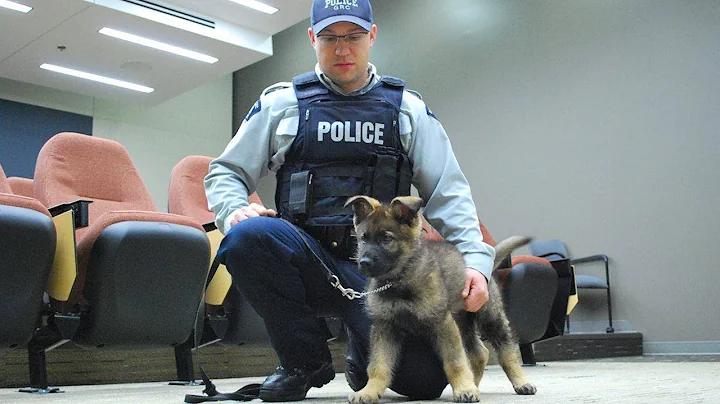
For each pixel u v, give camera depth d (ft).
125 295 10.37
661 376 12.33
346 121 7.68
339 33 7.51
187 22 26.35
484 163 30.53
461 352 7.29
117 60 28.73
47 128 32.35
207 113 38.78
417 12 33.47
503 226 29.73
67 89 32.07
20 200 9.52
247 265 7.14
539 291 16.78
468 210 8.04
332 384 11.72
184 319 11.10
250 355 15.61
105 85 31.65
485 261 7.83
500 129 30.12
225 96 39.83
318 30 7.50
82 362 12.76
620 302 26.27
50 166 12.89
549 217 28.37
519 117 29.58
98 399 8.92
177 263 10.78
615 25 27.17
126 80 31.22
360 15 7.54
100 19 24.81
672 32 25.72
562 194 28.07
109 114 34.60
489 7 30.91
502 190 29.89
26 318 9.59
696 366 16.39
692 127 24.98
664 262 25.27
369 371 7.15
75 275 10.18
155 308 10.69
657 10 26.14
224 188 7.89
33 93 32.07
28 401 8.75
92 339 10.37
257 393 8.09
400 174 7.84
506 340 8.85
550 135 28.60
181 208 14.55
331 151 7.64
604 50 27.40
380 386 7.02
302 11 27.27
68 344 12.20
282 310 7.36
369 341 7.54
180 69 30.07
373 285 7.36
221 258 7.30
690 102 25.11
